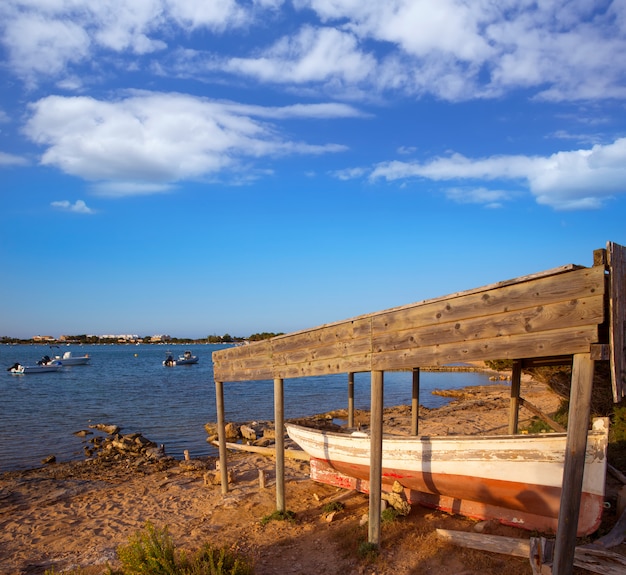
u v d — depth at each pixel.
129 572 6.29
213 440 21.47
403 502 8.79
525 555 6.56
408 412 28.44
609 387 10.93
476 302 5.96
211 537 8.88
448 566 6.70
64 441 22.27
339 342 8.23
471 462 8.10
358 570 6.87
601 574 5.66
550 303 5.16
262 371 10.38
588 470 6.77
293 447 18.62
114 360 102.31
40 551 9.37
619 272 4.78
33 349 188.88
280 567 7.28
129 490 13.59
